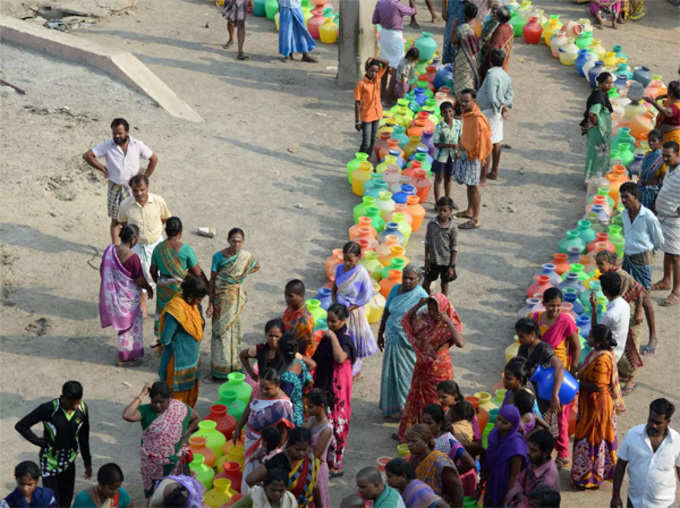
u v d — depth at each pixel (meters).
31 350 21.34
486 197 29.88
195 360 18.88
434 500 13.17
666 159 24.05
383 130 31.05
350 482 17.84
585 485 17.86
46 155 28.86
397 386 19.36
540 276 23.50
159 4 44.84
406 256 26.14
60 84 33.88
